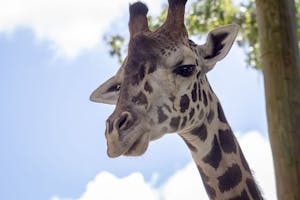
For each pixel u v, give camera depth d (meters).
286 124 7.81
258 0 8.36
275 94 7.94
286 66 8.02
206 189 9.38
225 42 9.38
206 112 9.23
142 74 8.64
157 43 8.88
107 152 8.08
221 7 17.12
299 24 16.56
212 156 9.26
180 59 8.84
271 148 7.88
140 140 8.30
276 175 7.77
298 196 7.57
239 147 9.45
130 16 9.35
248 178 9.19
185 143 9.50
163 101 8.68
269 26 8.20
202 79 9.34
